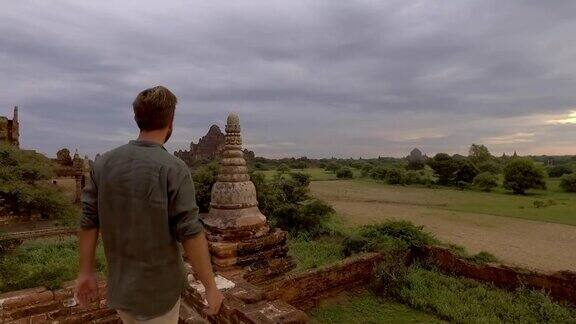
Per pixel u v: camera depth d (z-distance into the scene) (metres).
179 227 2.26
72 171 43.28
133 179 2.25
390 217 35.78
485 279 13.92
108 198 2.30
